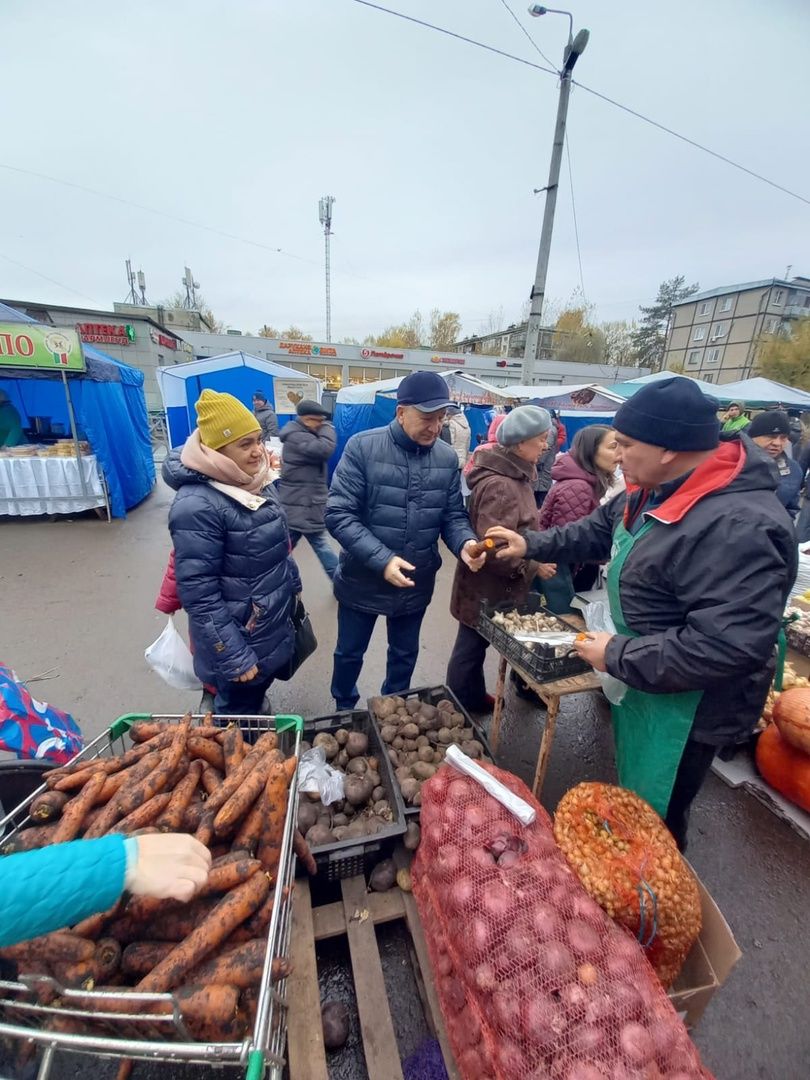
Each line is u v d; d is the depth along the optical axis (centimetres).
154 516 754
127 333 1827
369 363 3156
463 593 258
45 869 81
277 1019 104
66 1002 92
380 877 177
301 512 484
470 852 138
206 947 101
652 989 112
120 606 433
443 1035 140
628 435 147
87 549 586
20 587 470
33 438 801
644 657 143
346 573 247
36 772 181
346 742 216
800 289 3662
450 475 245
